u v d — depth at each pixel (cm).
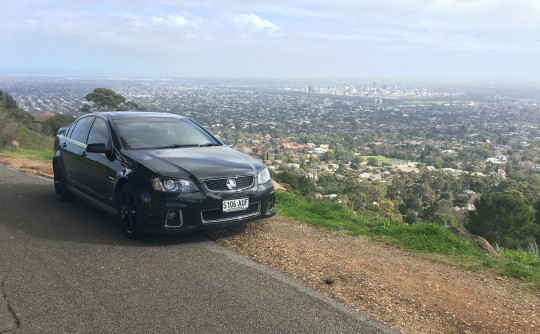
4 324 316
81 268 422
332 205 718
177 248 484
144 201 481
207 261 447
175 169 493
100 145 552
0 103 2850
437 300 376
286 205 722
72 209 650
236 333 309
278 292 378
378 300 370
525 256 573
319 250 495
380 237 554
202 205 480
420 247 515
